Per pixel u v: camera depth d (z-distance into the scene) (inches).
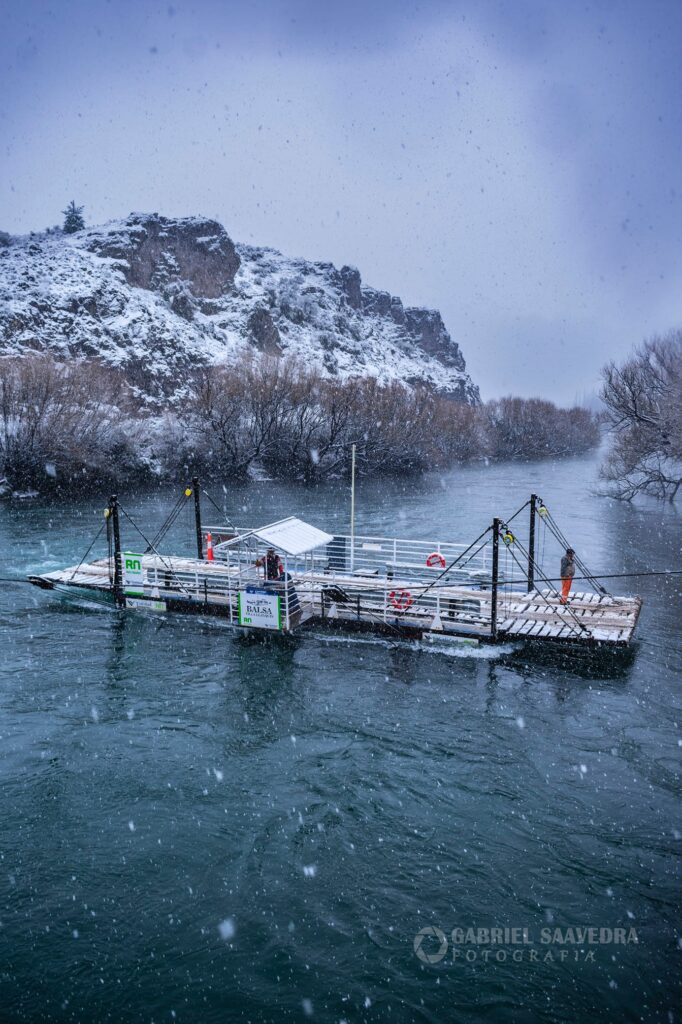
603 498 2930.6
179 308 7263.8
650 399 2859.3
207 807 685.9
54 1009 479.8
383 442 3986.2
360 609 1076.5
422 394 4909.0
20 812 676.7
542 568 1619.1
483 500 2942.9
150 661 1016.9
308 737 811.4
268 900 572.4
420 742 797.9
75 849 628.1
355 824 661.9
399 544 1908.2
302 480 3769.7
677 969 512.1
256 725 838.5
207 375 4411.9
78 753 779.4
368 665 988.6
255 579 1137.4
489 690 914.7
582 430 6294.3
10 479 2849.4
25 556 1749.5
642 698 892.6
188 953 523.8
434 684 932.0
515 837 644.1
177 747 792.3
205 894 577.9
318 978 504.7
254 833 649.6
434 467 4576.8
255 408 3678.6
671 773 736.3
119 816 672.4
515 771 743.1
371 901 571.5
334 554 1264.8
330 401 3843.5
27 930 542.6
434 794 705.0
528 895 577.9
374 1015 478.0
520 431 5787.4
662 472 2974.9
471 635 1028.5
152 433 3486.7
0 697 912.3
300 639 1076.5
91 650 1058.7
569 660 990.4
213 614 1160.2
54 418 2918.3
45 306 5531.5
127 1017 474.9
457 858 618.5
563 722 837.8
